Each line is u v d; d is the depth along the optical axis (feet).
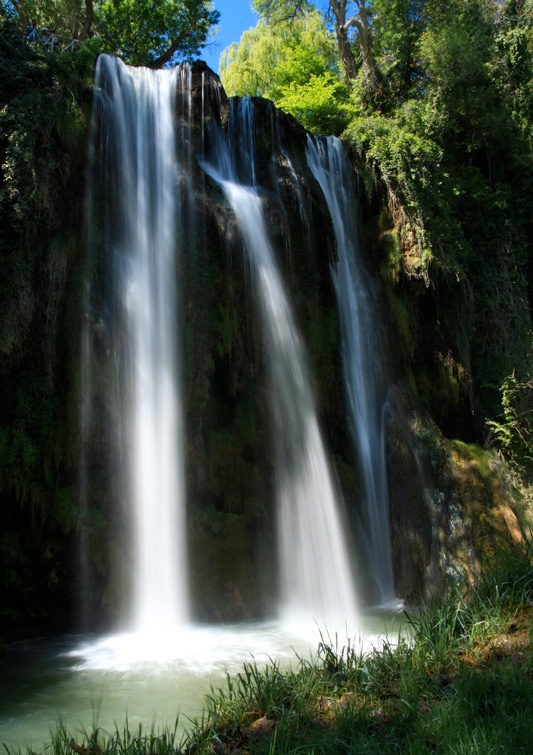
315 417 36.04
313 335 37.22
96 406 28.58
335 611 33.01
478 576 23.68
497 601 17.76
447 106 54.49
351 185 45.39
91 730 16.70
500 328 51.01
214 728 13.41
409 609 33.71
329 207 42.63
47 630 27.66
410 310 44.37
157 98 34.65
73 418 27.96
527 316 52.24
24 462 26.99
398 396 41.14
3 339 26.50
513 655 15.06
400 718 12.78
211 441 32.09
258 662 22.75
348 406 38.55
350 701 13.91
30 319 27.63
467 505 37.40
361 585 34.86
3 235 27.35
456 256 47.83
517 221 55.57
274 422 34.27
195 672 21.74
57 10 71.46
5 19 30.89
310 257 38.37
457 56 53.52
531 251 57.31
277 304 35.50
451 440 40.91
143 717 17.69
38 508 27.48
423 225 44.45
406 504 38.58
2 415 27.09
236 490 32.65
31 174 27.84
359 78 61.41
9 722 17.58
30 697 19.49
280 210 37.17
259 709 14.15
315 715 13.64
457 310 47.01
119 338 29.94
